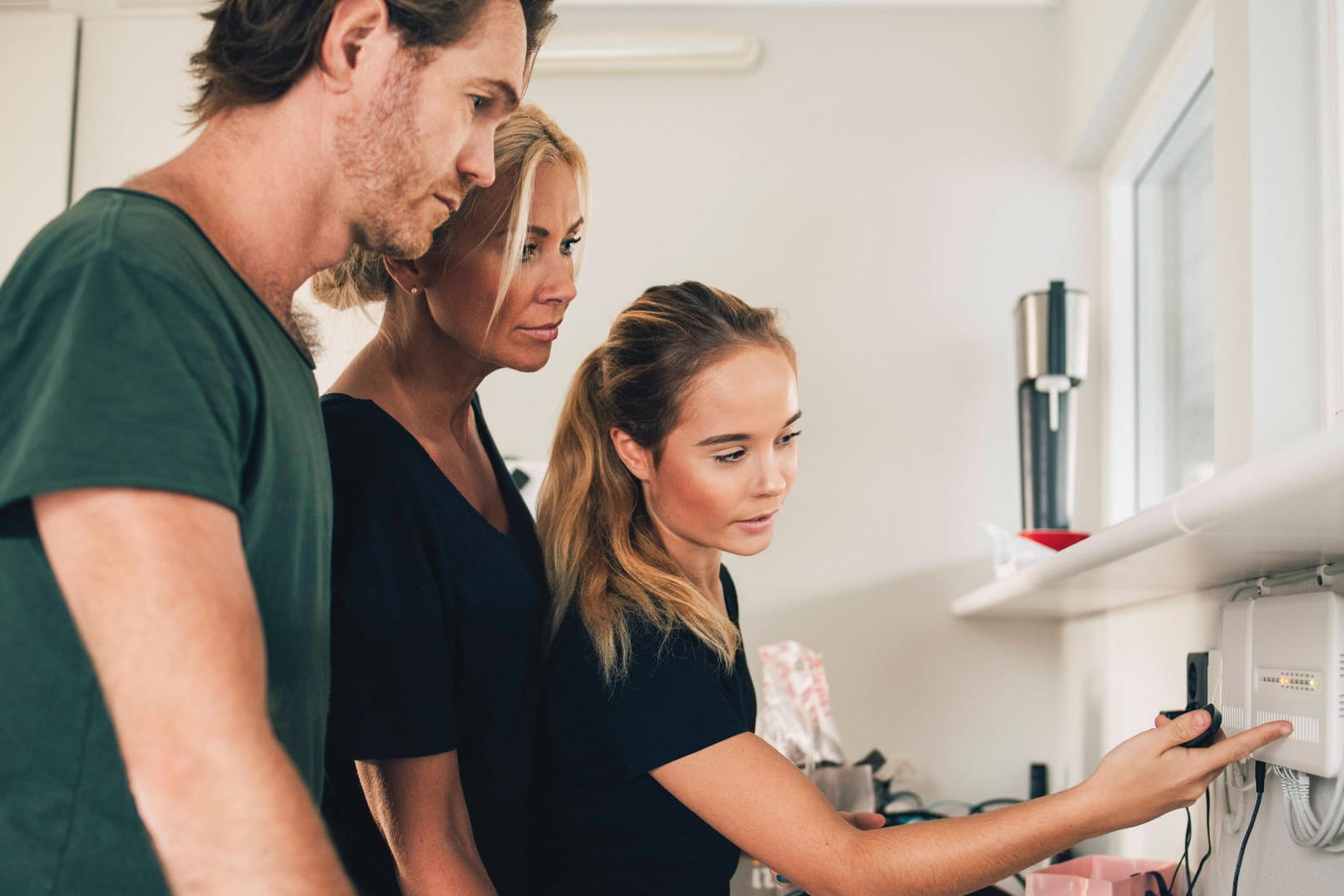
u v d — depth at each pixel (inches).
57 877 28.3
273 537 31.4
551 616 49.9
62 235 28.1
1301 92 65.4
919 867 42.1
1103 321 116.6
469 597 46.3
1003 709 114.6
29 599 27.9
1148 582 64.0
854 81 122.7
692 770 44.9
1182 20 88.1
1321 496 32.0
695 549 50.9
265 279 33.4
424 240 36.0
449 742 44.1
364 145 33.4
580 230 50.4
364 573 43.0
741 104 123.0
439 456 50.1
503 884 48.7
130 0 114.5
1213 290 98.1
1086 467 115.2
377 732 42.3
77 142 113.6
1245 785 57.0
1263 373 64.4
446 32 33.3
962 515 117.3
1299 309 64.4
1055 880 63.1
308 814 25.5
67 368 26.0
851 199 121.4
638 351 48.9
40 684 28.1
